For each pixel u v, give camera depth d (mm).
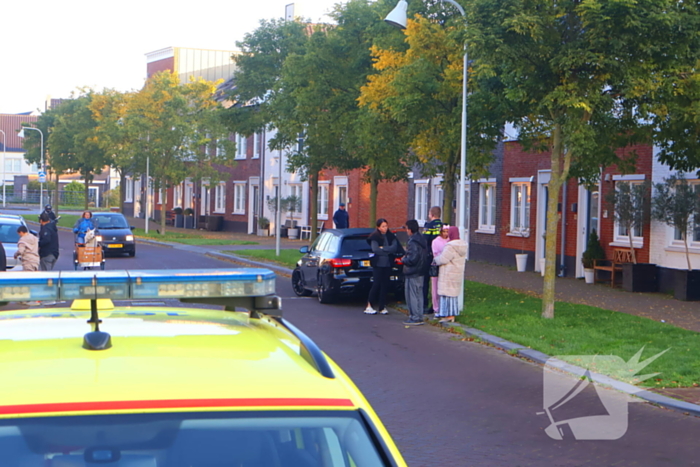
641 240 19266
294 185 42219
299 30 31734
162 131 41250
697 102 12477
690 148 14461
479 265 25562
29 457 1952
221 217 49531
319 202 39938
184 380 2188
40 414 1991
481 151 17781
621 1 11242
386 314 15016
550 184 13539
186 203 55875
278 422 2127
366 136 18531
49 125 64312
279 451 2100
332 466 2100
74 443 1988
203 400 2115
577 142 12242
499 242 25828
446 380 9305
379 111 18000
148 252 31203
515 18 11859
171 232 46031
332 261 15969
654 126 14359
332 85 22766
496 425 7414
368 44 22000
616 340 11414
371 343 11781
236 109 33500
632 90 11992
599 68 12039
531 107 13859
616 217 19031
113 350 2400
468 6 12922
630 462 6371
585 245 21438
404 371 9797
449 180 17953
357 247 16141
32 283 2678
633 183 19516
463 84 14719
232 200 49219
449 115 16484
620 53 11805
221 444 2072
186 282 2885
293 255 27906
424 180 30172
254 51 31906
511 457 6484
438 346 11578
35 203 92500
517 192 25000
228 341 2619
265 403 2145
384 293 15039
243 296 3037
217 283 2932
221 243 36344
